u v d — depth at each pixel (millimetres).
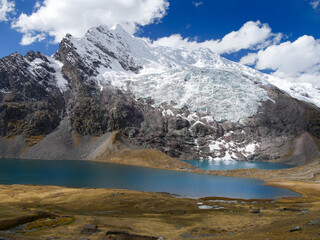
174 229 49094
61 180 118812
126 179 124688
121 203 74250
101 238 38750
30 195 83688
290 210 69062
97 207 69750
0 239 30984
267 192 101375
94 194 84438
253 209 70000
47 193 86875
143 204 74250
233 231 46625
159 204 75375
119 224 49438
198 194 96938
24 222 47719
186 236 43594
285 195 96688
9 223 45406
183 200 83250
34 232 41750
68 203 73500
